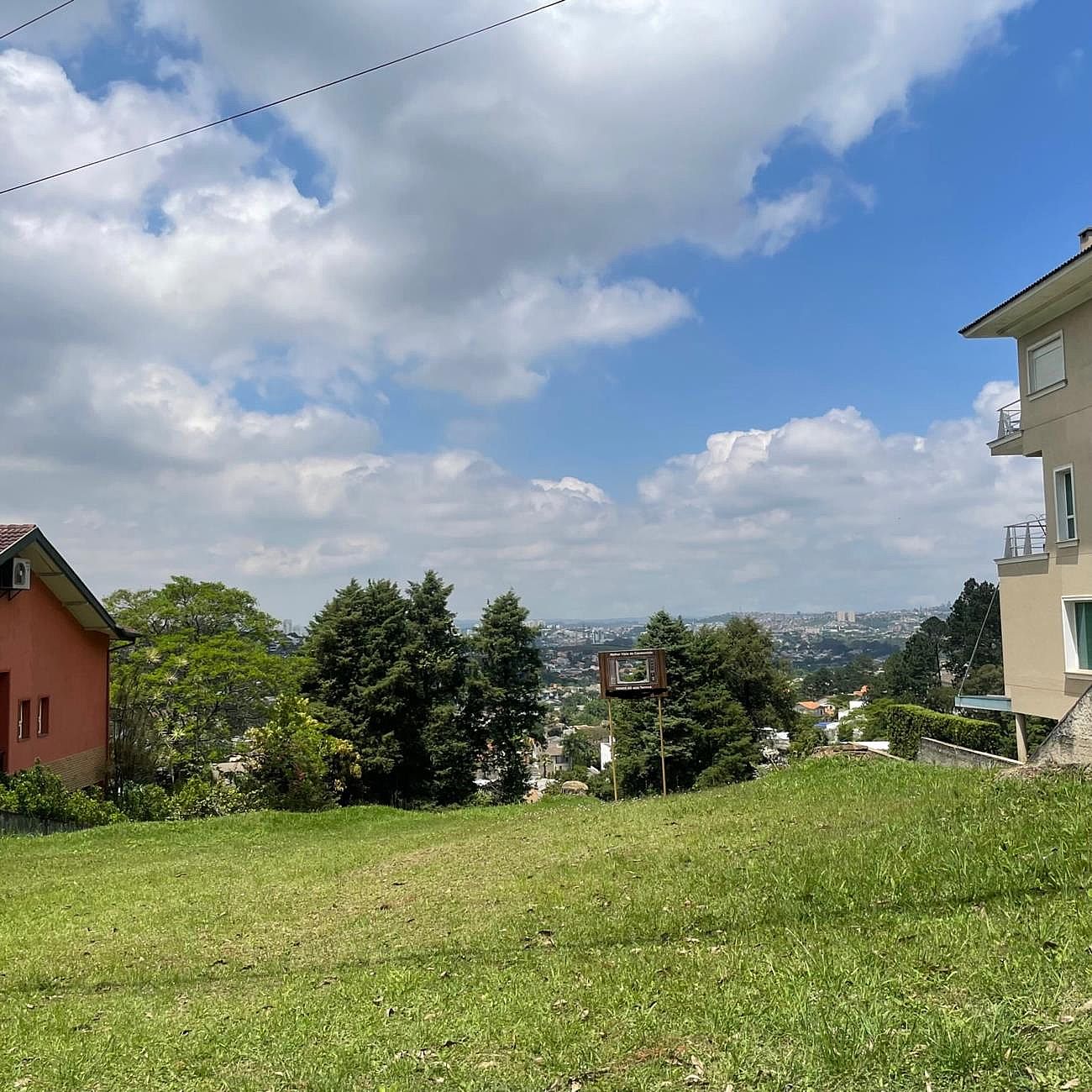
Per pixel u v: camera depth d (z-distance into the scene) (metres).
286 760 26.48
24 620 21.83
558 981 5.95
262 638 36.25
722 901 7.45
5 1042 6.20
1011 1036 3.93
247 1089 4.82
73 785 24.12
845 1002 4.62
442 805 39.69
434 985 6.33
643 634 44.28
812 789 13.86
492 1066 4.65
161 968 8.24
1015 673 19.78
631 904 8.00
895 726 28.20
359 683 38.12
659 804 15.26
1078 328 17.66
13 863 15.41
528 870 10.58
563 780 62.03
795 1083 3.90
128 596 34.09
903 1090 3.66
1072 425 17.81
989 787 10.70
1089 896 5.71
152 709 30.91
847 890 6.99
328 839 17.61
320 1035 5.55
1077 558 17.56
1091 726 11.42
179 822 19.59
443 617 43.16
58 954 9.17
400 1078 4.64
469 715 43.09
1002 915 5.70
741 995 5.04
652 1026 4.85
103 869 14.69
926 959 5.10
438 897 9.88
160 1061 5.48
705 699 43.16
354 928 8.95
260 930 9.51
